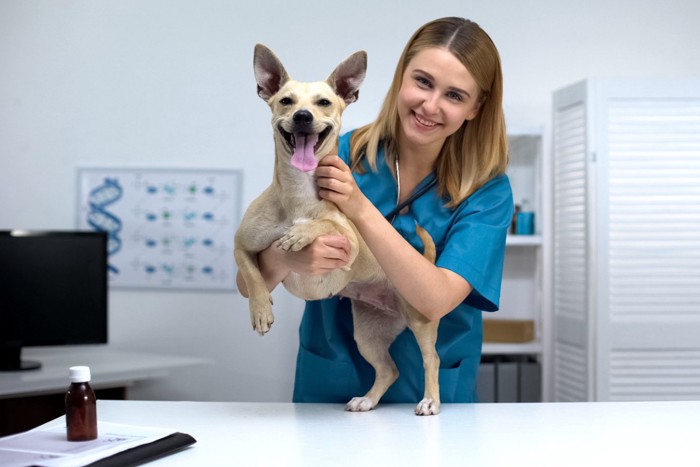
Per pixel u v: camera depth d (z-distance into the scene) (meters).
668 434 1.40
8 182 3.53
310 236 1.47
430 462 1.19
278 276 1.65
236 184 3.47
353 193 1.46
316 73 3.46
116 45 3.52
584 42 3.45
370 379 1.81
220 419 1.53
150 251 3.48
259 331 1.54
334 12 3.46
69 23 3.52
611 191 2.98
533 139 3.37
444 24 1.65
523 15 3.45
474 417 1.55
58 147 3.53
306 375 1.84
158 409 1.63
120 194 3.50
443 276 1.53
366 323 1.74
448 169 1.77
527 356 3.41
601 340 2.95
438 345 1.78
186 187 3.48
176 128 3.50
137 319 3.48
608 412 1.60
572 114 3.14
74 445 1.21
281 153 1.57
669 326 2.96
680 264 2.97
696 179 2.97
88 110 3.53
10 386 2.61
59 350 3.43
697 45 3.44
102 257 3.10
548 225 3.41
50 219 3.53
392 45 3.45
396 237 1.48
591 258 2.96
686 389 2.96
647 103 2.98
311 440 1.34
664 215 2.97
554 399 3.30
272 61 1.71
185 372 3.47
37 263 3.01
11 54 3.53
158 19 3.51
